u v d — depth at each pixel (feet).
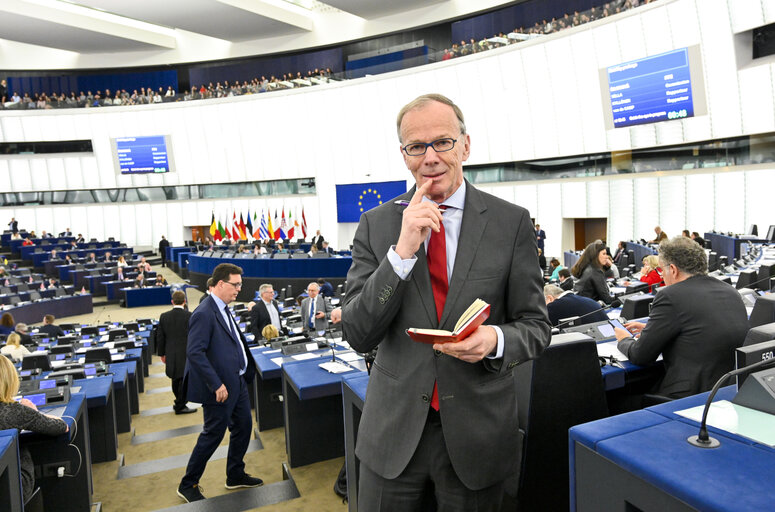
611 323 12.11
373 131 67.62
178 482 13.47
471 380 4.27
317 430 13.50
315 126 71.26
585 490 4.05
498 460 4.36
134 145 78.64
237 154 76.43
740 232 42.91
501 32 64.95
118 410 18.13
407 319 4.35
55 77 85.35
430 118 4.20
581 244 59.57
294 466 13.29
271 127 73.82
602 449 3.82
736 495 3.05
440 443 4.34
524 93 55.57
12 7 62.18
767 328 5.48
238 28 72.79
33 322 46.52
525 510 7.36
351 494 8.39
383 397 4.54
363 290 4.22
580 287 18.39
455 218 4.46
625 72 46.26
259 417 16.90
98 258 68.39
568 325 12.10
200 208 80.12
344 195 71.05
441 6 67.10
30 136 79.36
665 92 43.98
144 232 81.82
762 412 4.25
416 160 4.29
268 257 53.31
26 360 16.72
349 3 65.67
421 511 4.66
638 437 3.92
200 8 64.80
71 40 73.97
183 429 18.35
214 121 76.48
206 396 12.05
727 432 3.92
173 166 78.95
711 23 41.09
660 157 47.52
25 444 9.68
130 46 79.00
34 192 80.74
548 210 57.06
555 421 7.34
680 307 8.41
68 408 11.24
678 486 3.19
